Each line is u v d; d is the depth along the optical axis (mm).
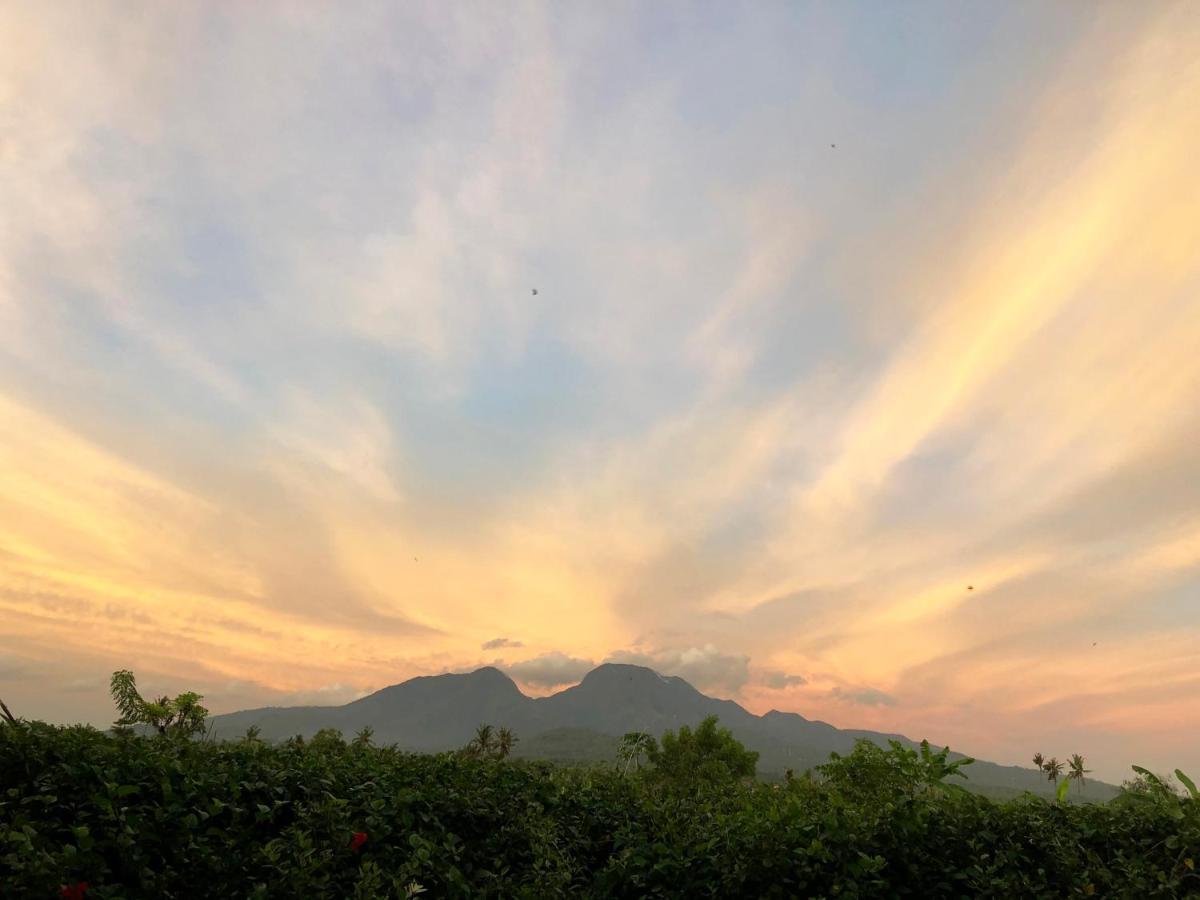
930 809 6527
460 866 6234
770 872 5551
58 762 5504
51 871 3773
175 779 5746
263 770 6461
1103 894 5422
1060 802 6816
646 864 6156
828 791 7914
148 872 4352
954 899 5586
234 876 4742
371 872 4844
